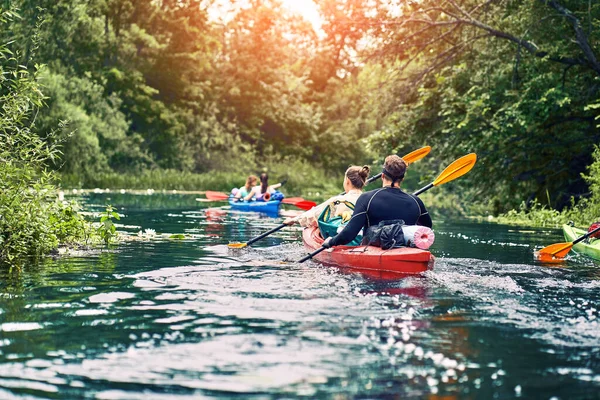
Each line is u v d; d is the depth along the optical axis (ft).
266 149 145.69
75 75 96.89
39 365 9.42
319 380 8.87
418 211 19.54
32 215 20.86
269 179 126.62
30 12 72.23
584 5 49.49
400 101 62.28
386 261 18.06
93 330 11.33
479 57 55.93
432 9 54.44
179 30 129.49
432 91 59.57
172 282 15.99
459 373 9.23
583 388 8.70
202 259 20.29
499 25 53.42
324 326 11.69
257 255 21.40
